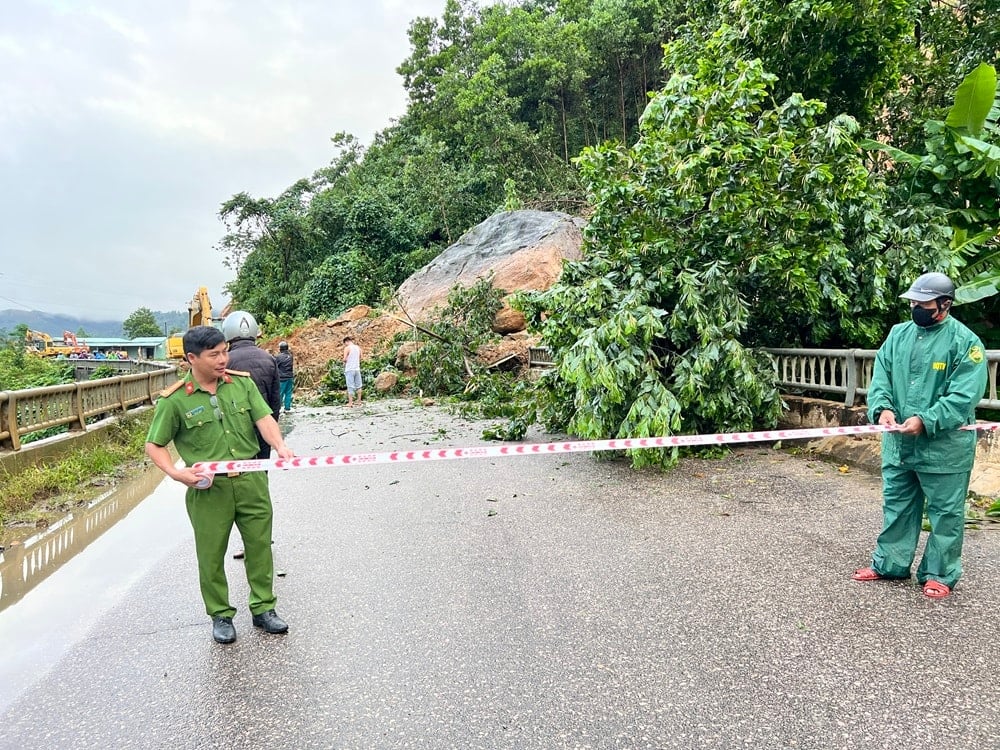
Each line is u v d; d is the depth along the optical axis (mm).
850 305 7809
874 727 2605
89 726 2863
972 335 3615
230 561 4934
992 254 8219
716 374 7176
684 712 2752
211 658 3426
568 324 7613
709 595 3887
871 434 6680
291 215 30125
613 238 8148
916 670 2998
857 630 3393
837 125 7539
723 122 7270
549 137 30578
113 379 10586
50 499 6887
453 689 3012
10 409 7492
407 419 12500
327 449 9391
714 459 7219
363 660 3318
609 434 7164
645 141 7805
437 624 3682
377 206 28625
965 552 4402
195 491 3570
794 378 7934
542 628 3568
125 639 3693
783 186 7637
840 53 9531
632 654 3248
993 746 2469
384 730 2725
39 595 4367
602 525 5293
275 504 6551
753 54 9609
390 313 20641
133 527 5867
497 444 9086
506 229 21156
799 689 2887
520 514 5727
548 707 2832
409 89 41188
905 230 7824
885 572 3963
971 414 3621
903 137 10180
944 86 10414
